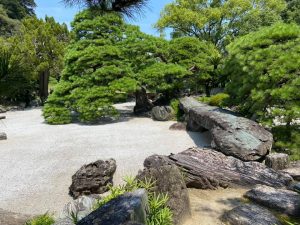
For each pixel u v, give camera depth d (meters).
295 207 5.60
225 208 5.83
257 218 5.07
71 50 18.80
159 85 19.31
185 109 15.83
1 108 22.61
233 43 12.41
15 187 7.70
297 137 9.77
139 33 19.78
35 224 4.50
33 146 11.62
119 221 3.21
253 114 11.73
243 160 8.45
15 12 55.62
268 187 6.52
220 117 10.87
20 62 23.12
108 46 18.38
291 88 9.84
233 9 33.28
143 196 3.97
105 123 16.94
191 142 11.96
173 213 5.00
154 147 11.24
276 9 34.72
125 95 19.38
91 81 17.91
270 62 10.58
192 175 7.04
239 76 12.30
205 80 21.66
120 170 8.70
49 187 7.73
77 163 9.45
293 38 11.02
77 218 4.41
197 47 20.52
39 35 25.83
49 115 17.23
